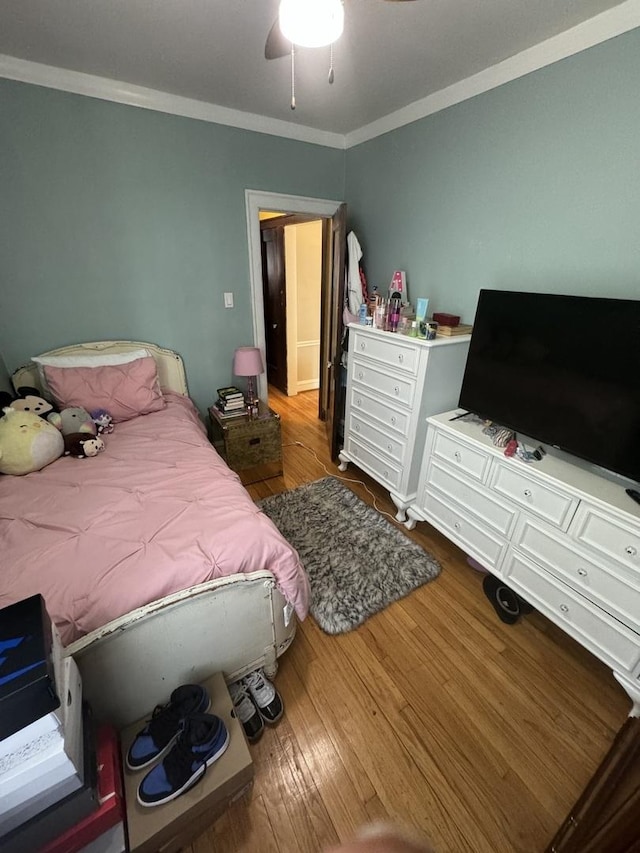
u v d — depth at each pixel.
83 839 0.85
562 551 1.51
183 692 1.13
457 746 1.28
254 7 1.44
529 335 1.68
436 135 2.18
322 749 1.27
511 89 1.77
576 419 1.55
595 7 1.39
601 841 0.72
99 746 0.98
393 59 1.77
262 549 1.26
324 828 1.09
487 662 1.57
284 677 1.50
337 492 2.73
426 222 2.38
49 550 1.20
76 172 2.14
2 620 0.78
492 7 1.40
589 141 1.55
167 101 2.22
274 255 4.29
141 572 1.11
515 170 1.83
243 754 1.05
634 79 1.39
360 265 3.06
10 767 0.71
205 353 2.94
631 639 1.33
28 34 1.62
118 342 2.55
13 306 2.21
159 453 1.86
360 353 2.51
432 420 2.06
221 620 1.19
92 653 0.98
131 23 1.54
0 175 1.99
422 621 1.75
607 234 1.57
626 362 1.36
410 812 1.12
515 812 1.12
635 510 1.29
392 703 1.41
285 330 4.43
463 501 1.96
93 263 2.35
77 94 2.02
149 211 2.41
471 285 2.19
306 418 4.08
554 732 1.33
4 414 1.77
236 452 2.83
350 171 2.93
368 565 2.05
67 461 1.78
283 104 2.33
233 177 2.59
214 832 1.08
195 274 2.69
